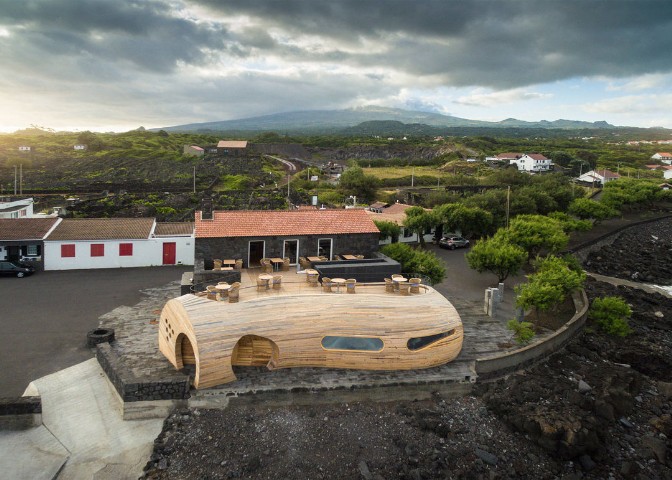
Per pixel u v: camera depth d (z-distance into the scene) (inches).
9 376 923.4
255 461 730.8
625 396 965.2
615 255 2502.5
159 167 5433.1
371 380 911.0
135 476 706.2
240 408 852.6
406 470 740.7
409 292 1034.7
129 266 1750.7
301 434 801.6
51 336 1107.9
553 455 808.3
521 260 1521.9
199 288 1111.6
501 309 1396.4
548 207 2960.1
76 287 1489.9
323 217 1392.7
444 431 828.0
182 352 940.0
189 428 796.6
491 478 744.3
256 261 1307.8
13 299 1363.2
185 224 1937.7
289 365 941.8
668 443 876.6
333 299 968.3
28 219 1771.7
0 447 748.0
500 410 886.4
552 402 915.4
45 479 690.2
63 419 815.1
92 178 4630.9
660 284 2003.0
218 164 5625.0
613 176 5506.9
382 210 2773.1
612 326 1309.1
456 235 2399.1
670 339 1369.3
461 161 6589.6
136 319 1219.2
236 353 936.9
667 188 4923.7
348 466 741.3
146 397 827.4
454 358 1031.6
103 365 948.0
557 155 6968.5
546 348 1122.0
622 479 783.7
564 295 1288.1
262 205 3093.0
